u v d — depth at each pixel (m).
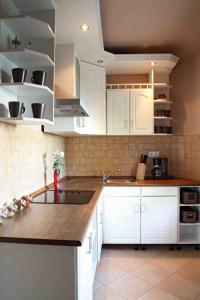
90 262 1.63
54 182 2.50
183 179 3.25
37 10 1.79
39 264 1.20
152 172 3.40
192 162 3.23
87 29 2.11
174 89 3.45
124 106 3.18
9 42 1.59
